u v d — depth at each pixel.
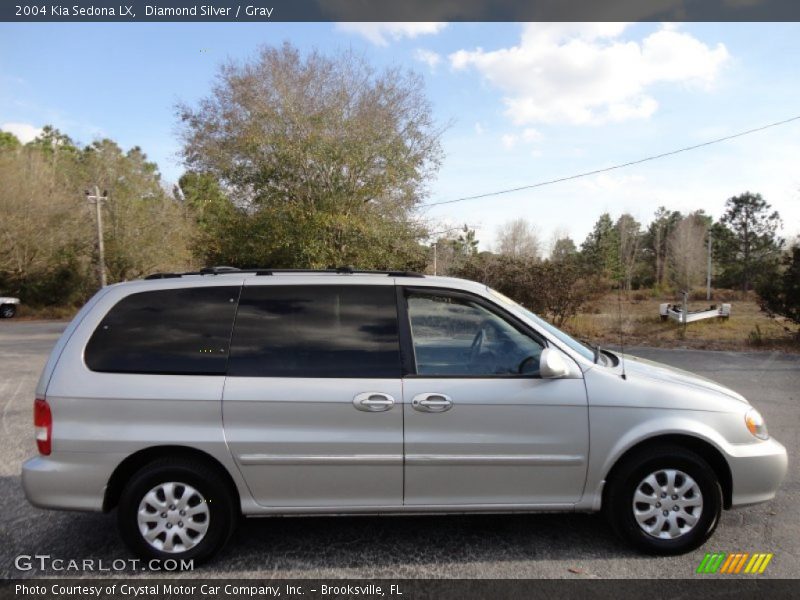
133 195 35.53
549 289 16.62
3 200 32.69
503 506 3.64
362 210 19.41
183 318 3.72
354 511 3.60
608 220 53.69
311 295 3.82
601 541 3.85
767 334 15.83
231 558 3.67
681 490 3.63
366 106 19.50
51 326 26.42
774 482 3.71
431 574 3.44
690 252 47.78
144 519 3.52
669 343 14.73
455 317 3.85
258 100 19.28
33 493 3.48
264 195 19.33
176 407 3.52
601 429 3.61
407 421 3.56
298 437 3.53
